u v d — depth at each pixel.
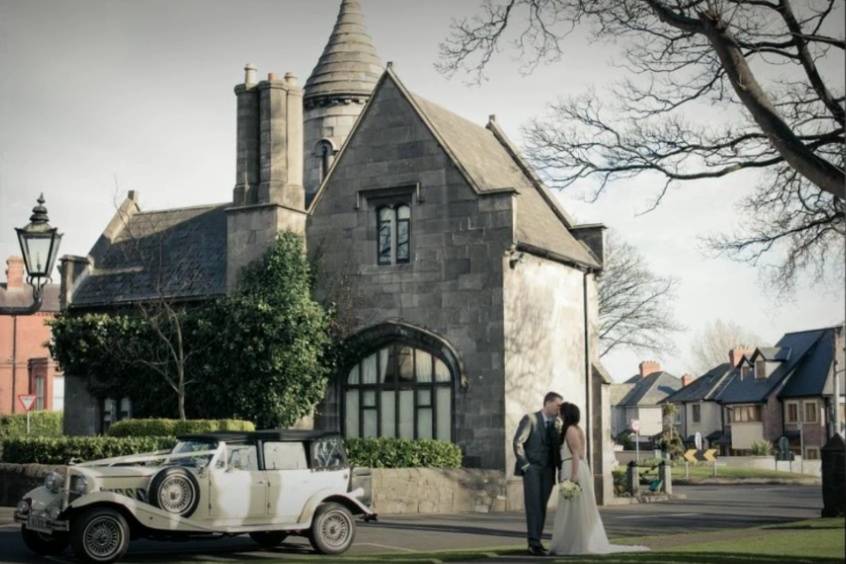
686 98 21.66
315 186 40.12
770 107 16.97
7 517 22.39
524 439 15.02
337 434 17.11
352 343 31.03
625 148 21.72
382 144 31.36
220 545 18.06
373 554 16.25
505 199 29.44
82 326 33.69
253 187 32.16
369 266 31.22
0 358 70.38
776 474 58.62
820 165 16.58
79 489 14.98
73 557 15.80
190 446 16.14
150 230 37.00
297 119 32.66
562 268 33.12
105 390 33.69
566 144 22.12
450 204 30.19
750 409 85.94
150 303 32.41
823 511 22.81
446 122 33.19
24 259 19.08
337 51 41.03
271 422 30.58
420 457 27.92
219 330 31.19
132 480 15.37
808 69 19.17
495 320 29.27
